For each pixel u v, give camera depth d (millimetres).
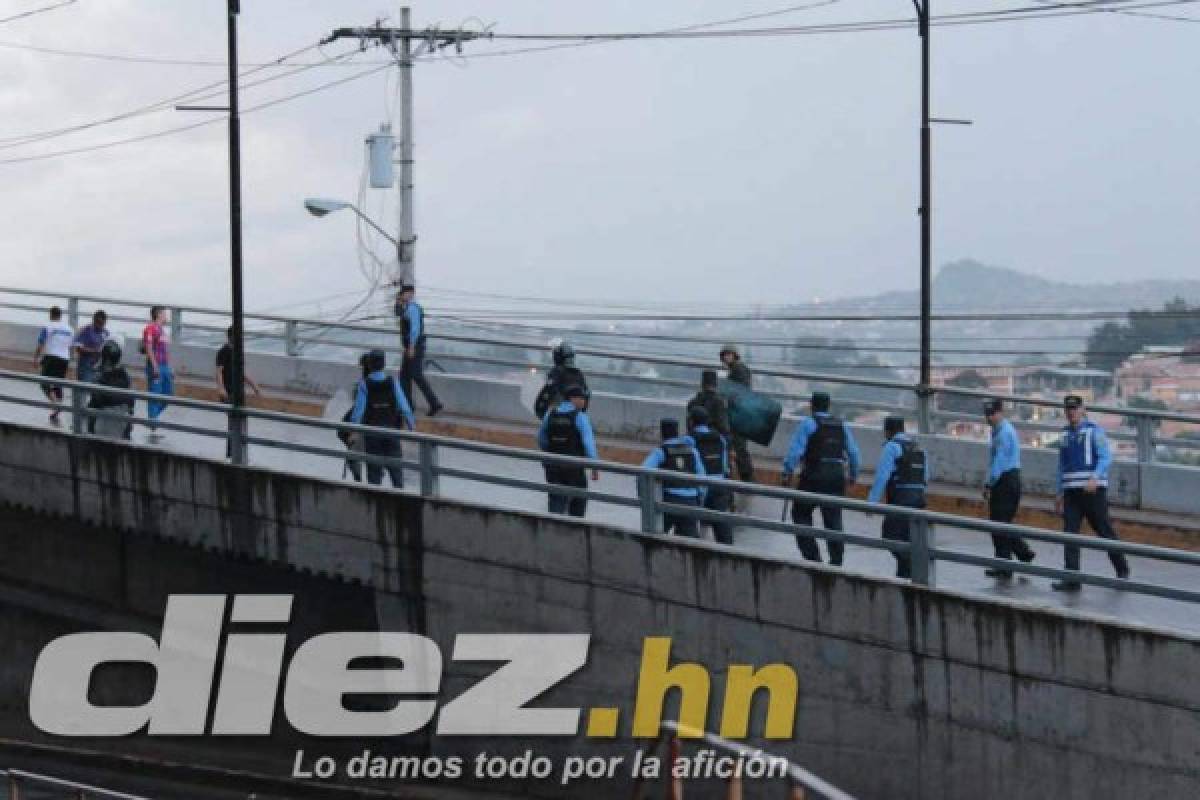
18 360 45906
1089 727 19250
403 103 46406
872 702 20922
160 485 28062
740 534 27938
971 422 32844
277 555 26688
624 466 23156
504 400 37969
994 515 24219
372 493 25547
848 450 23797
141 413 38031
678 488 23391
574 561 23500
